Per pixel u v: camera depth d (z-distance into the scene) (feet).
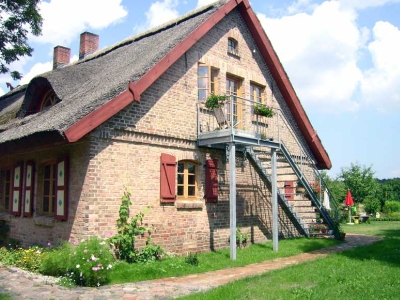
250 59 48.16
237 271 30.53
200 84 40.57
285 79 51.72
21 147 35.65
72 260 25.30
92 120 29.45
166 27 48.01
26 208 37.83
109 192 31.45
